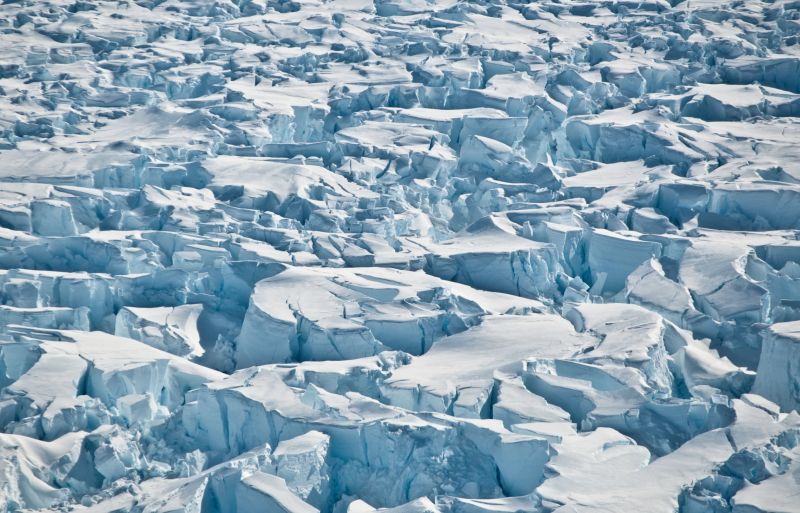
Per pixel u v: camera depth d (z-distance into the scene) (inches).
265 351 2397.9
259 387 2081.7
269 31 5128.0
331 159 3671.3
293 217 3208.7
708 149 3595.0
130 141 3609.7
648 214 3093.0
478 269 2783.0
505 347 2298.2
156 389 2247.8
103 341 2370.8
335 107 4101.9
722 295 2564.0
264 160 3567.9
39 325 2490.2
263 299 2522.1
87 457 1980.8
